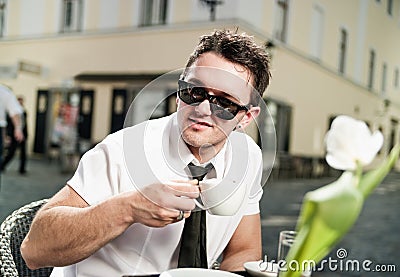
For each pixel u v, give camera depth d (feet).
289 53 45.91
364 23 59.36
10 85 48.42
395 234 20.03
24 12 50.88
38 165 40.86
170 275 3.45
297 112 48.01
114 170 4.00
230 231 4.61
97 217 3.40
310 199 1.32
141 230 4.09
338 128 1.37
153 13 44.21
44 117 48.16
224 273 3.56
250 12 39.96
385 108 62.59
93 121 46.39
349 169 1.35
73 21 48.73
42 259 3.67
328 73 53.26
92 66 47.32
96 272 4.11
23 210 4.70
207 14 40.34
